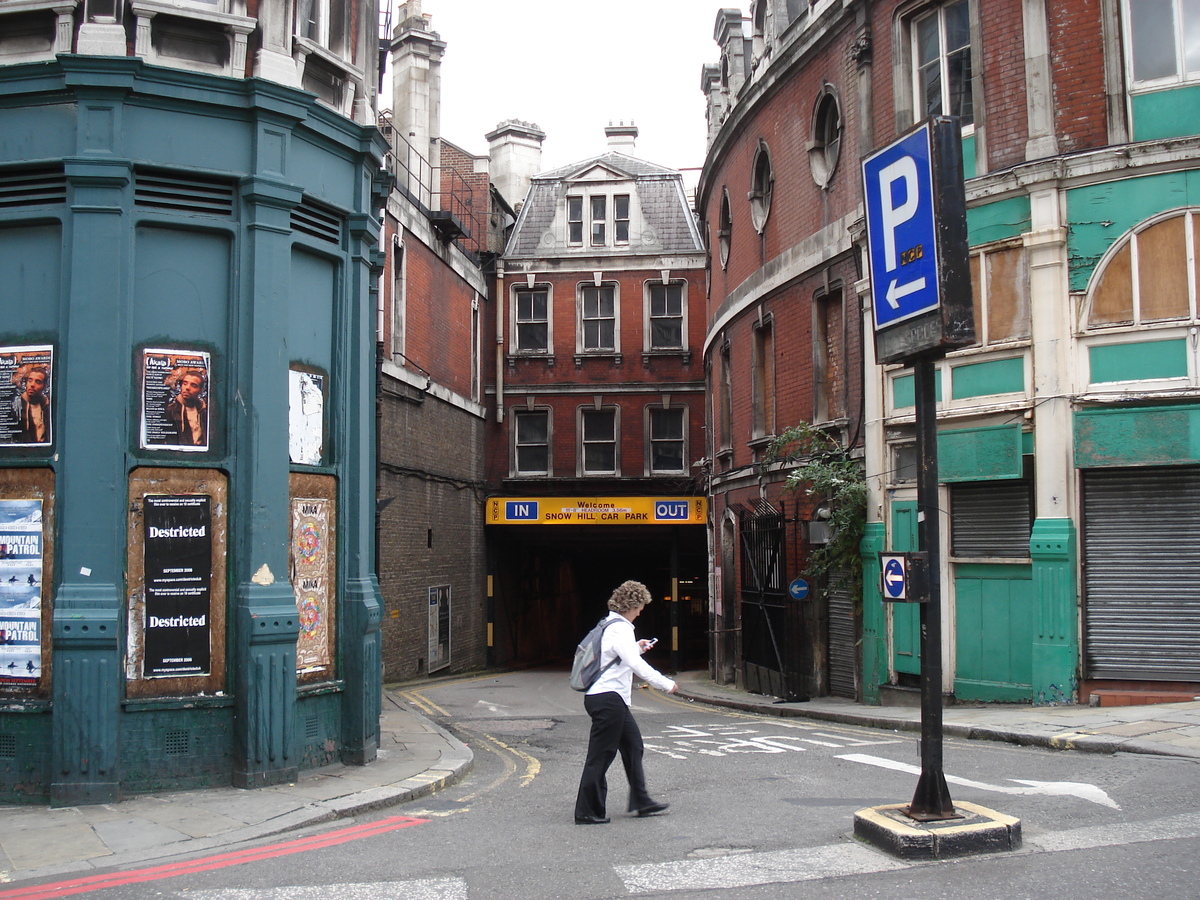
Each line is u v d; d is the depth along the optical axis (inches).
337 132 376.5
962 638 496.7
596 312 1213.7
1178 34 447.5
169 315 332.5
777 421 729.6
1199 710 396.8
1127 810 256.5
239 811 294.2
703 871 220.5
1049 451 457.4
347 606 374.0
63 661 307.4
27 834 272.2
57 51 327.9
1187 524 433.4
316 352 372.8
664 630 1475.1
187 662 325.7
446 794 333.7
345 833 273.6
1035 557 457.1
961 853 223.5
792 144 708.0
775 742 426.3
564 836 257.6
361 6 407.5
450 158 1131.3
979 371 492.1
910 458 538.9
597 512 1108.5
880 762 355.9
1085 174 455.2
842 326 628.7
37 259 327.3
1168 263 441.1
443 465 987.3
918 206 242.2
